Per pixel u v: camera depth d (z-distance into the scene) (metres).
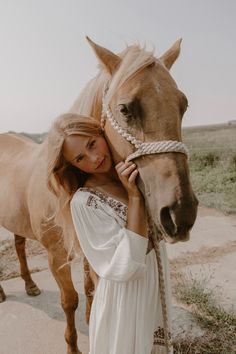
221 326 2.75
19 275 4.12
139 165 1.51
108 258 1.50
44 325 3.05
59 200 1.72
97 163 1.53
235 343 2.56
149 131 1.46
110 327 1.59
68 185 1.67
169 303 1.75
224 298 3.28
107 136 1.65
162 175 1.43
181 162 1.44
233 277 3.74
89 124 1.55
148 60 1.49
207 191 8.12
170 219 1.42
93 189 1.59
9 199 2.93
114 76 1.58
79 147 1.51
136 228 1.44
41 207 2.36
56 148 1.52
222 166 10.85
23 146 3.34
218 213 6.56
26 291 3.57
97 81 1.84
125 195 1.66
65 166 1.61
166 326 1.62
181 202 1.37
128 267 1.41
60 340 2.85
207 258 4.32
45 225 2.37
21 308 3.32
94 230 1.51
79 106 1.98
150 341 1.60
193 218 1.38
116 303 1.56
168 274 1.77
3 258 4.62
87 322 2.87
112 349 1.59
